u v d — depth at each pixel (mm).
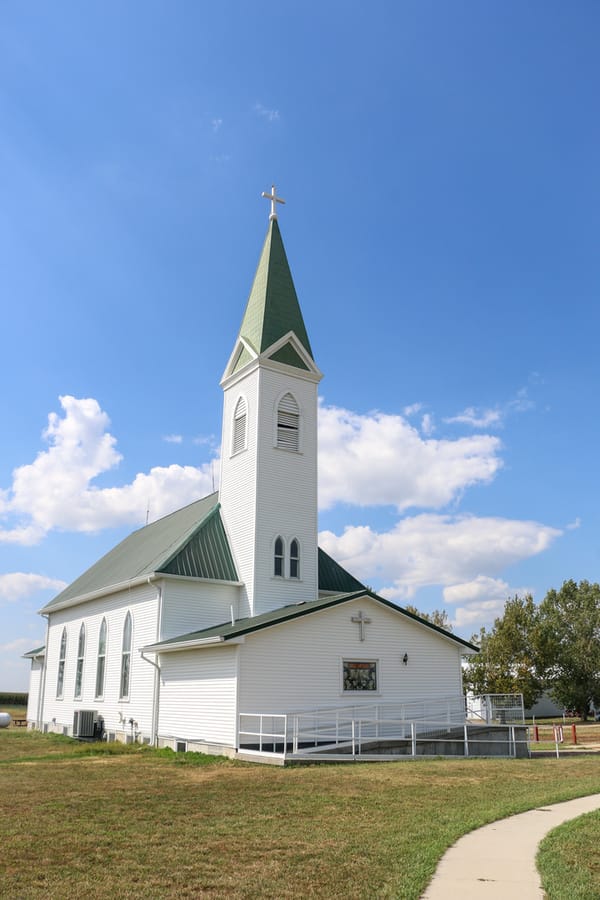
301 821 12789
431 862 9977
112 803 14609
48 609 44844
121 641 33812
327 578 35625
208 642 25484
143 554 38031
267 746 25141
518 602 57594
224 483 34625
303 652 26875
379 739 24594
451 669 31094
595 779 18500
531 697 54594
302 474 33906
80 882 9102
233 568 32156
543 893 8664
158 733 29188
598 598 60344
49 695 43656
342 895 8570
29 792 16234
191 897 8531
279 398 34062
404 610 29734
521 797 15562
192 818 13055
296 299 36625
